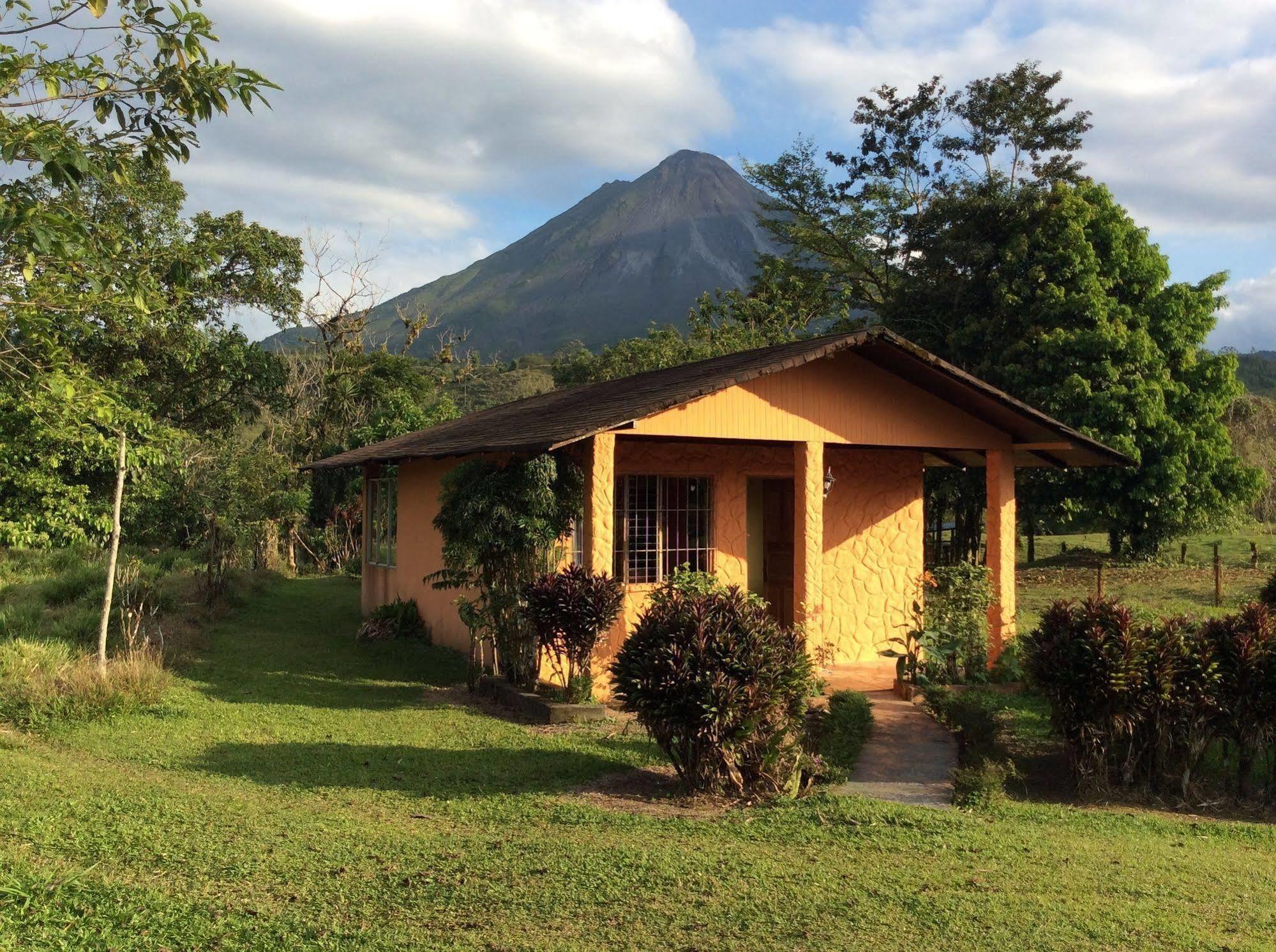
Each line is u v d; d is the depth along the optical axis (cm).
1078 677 694
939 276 2359
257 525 2245
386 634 1389
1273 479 3434
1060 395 1989
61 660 912
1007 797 683
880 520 1323
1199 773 720
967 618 1091
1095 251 2144
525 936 389
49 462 1488
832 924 410
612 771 713
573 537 1071
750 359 1095
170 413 2305
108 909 392
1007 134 3050
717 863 486
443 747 782
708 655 630
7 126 532
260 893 427
